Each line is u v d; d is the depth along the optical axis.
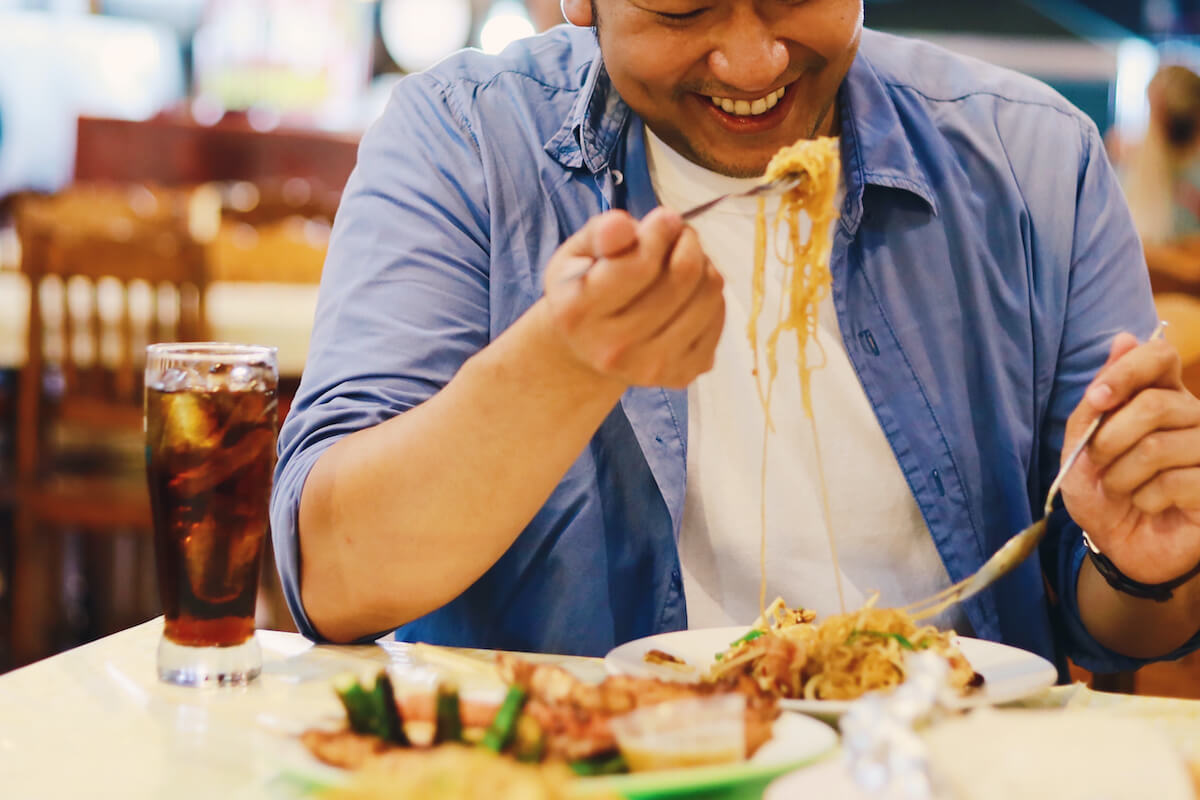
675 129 1.37
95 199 4.11
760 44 1.22
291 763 0.76
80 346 3.47
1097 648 1.44
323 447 1.25
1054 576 1.53
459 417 1.09
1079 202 1.60
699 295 0.94
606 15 1.30
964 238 1.54
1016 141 1.60
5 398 3.57
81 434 3.73
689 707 0.79
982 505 1.52
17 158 7.50
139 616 3.81
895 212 1.53
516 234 1.51
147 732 0.92
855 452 1.50
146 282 3.30
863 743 0.68
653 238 0.90
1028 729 0.68
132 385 3.41
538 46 1.67
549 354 1.03
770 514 1.49
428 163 1.53
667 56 1.26
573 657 1.16
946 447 1.50
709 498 1.49
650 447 1.46
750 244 1.52
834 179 1.09
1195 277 3.27
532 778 0.68
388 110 1.62
